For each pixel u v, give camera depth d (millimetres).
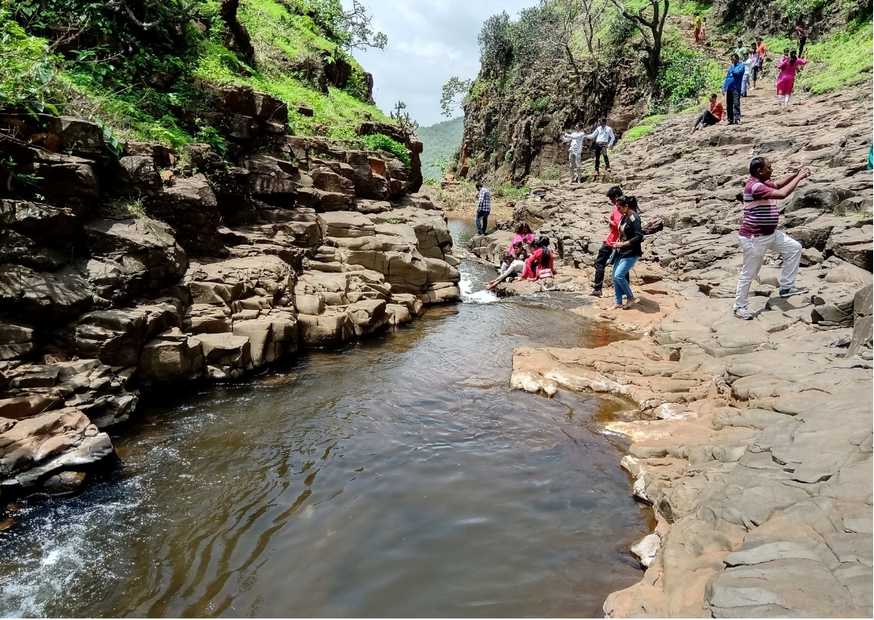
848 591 2287
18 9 7770
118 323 5578
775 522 2926
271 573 3375
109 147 6496
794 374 5129
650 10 34031
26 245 5262
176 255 6727
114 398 5199
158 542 3684
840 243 7723
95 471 4434
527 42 41156
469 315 9836
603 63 32406
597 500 4090
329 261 9766
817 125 15289
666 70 28984
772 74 25031
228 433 5203
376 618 2996
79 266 5777
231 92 9734
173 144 8156
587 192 18531
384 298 9352
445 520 3854
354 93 19219
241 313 7086
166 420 5457
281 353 7121
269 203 10062
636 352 7145
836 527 2742
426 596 3150
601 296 10695
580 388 6156
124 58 8750
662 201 14383
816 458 3412
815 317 6441
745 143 16391
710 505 3275
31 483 4125
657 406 5582
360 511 3971
